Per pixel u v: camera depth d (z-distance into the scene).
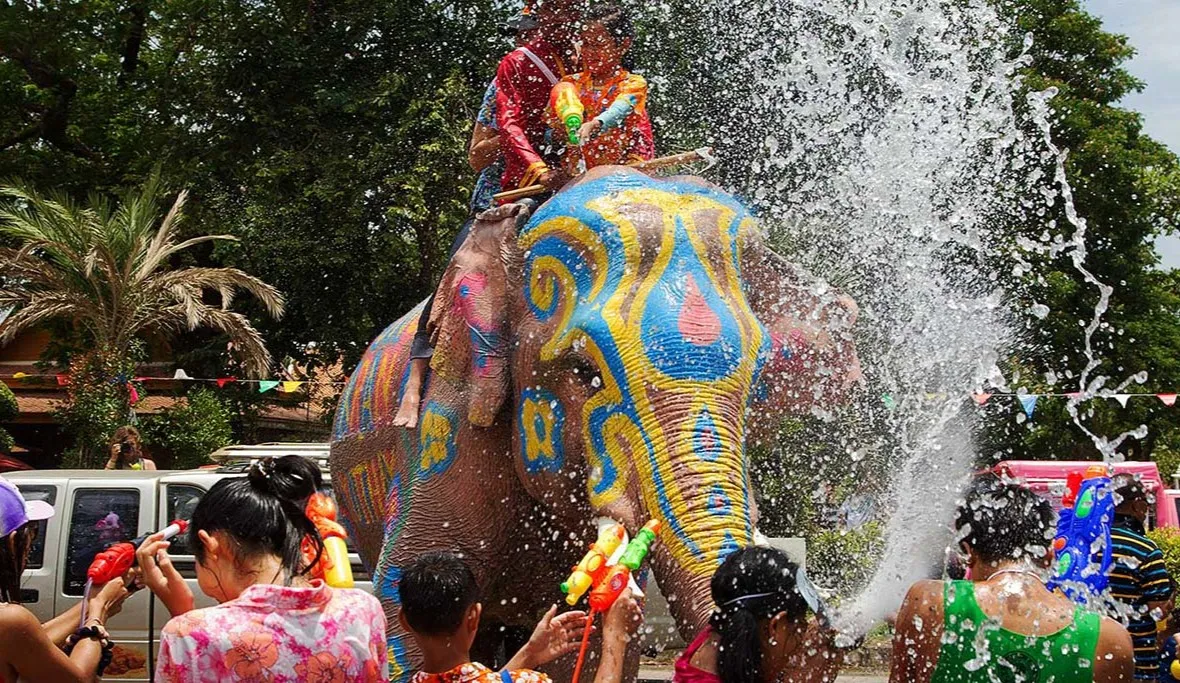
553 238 4.60
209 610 3.16
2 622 3.58
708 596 3.83
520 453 4.75
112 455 13.63
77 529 9.51
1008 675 3.49
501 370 4.86
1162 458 19.16
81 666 3.74
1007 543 3.67
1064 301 16.50
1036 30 17.67
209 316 17.03
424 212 17.19
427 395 5.36
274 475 3.92
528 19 5.55
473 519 5.16
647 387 4.14
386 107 18.70
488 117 5.64
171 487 9.60
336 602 3.27
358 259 18.78
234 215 20.14
